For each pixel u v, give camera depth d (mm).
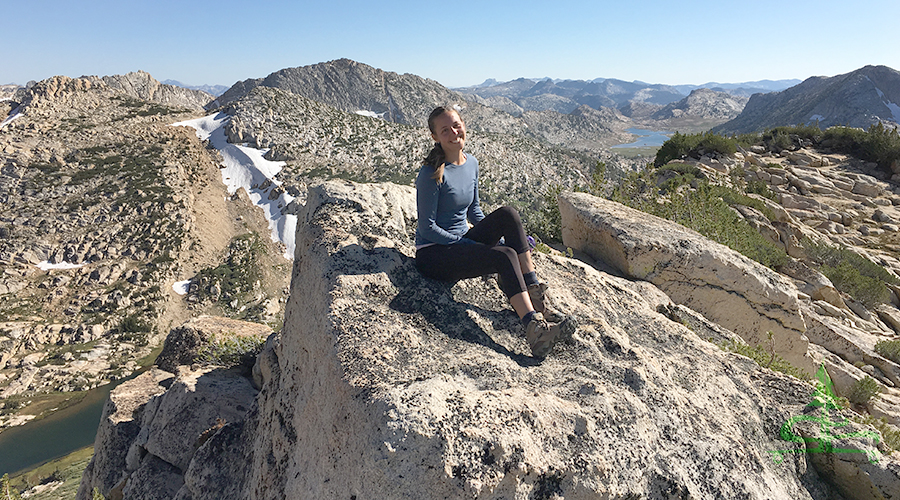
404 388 2445
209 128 189000
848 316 10484
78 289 105688
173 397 6582
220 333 9000
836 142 25891
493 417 2361
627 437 2570
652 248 6066
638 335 3883
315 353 3141
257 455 3949
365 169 185375
